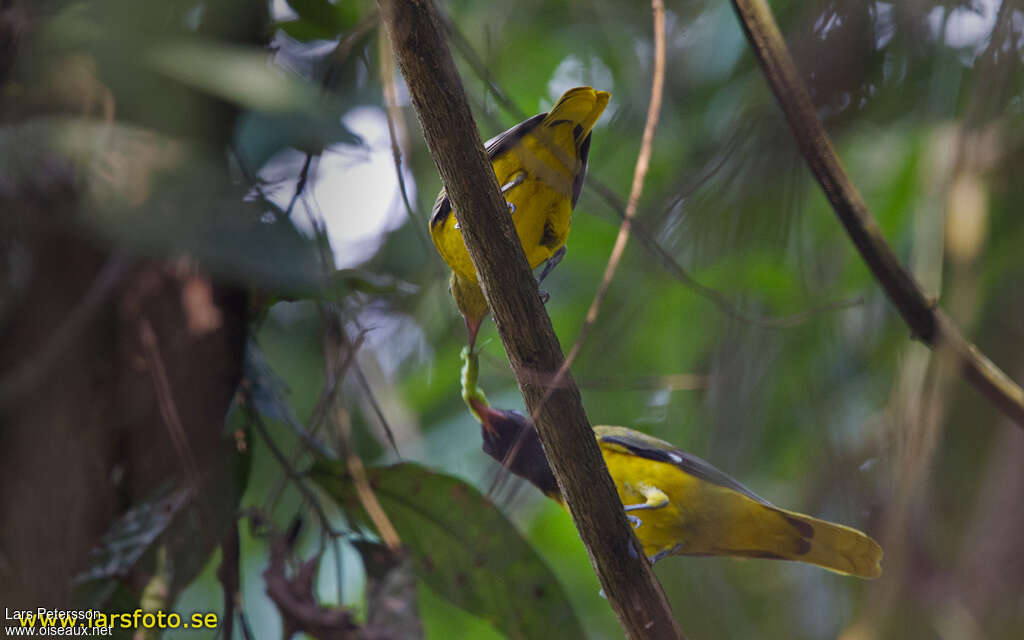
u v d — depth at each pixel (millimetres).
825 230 8117
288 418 6512
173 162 5344
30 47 5551
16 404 5695
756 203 6715
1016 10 5516
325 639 5297
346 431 6137
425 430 10742
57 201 5266
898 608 6816
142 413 5910
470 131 4793
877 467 6977
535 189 7320
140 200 5137
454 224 7559
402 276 8195
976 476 8000
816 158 5703
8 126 5262
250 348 6531
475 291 7859
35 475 5707
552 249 7883
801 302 7371
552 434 5320
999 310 8234
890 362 7383
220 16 6262
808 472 7859
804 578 9586
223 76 5441
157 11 5867
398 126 5750
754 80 7094
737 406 7441
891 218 8359
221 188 5398
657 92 5590
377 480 6445
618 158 8812
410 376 9680
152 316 5957
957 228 5602
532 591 6621
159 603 5836
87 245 5777
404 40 4574
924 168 6383
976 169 5629
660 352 8578
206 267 5520
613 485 5445
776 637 9383
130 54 5516
